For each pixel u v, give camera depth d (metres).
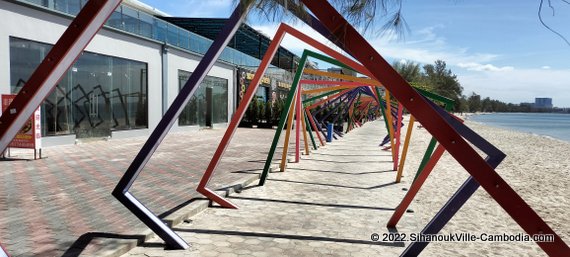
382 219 5.67
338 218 5.64
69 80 12.96
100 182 7.15
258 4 3.05
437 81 65.31
